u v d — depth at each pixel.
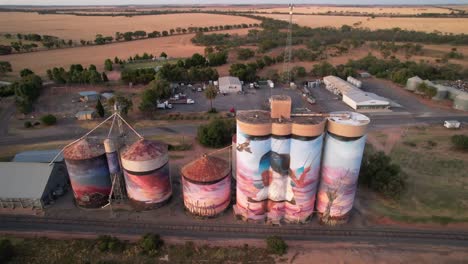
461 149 83.19
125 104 102.81
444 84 138.88
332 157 52.22
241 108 113.69
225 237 53.94
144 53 193.50
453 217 58.78
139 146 57.94
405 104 118.69
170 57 196.00
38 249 50.97
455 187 67.56
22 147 84.44
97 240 52.53
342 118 51.50
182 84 142.25
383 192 63.69
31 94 113.62
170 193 63.28
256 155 51.66
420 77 149.62
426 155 80.44
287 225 56.94
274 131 50.25
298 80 150.62
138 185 57.94
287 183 54.69
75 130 95.06
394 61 168.12
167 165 60.56
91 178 58.44
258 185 54.06
